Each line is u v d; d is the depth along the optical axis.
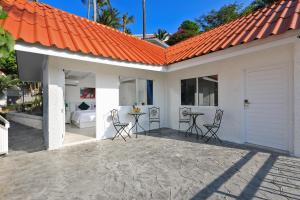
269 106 5.06
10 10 5.14
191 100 7.36
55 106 5.30
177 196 2.77
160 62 6.95
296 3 5.12
